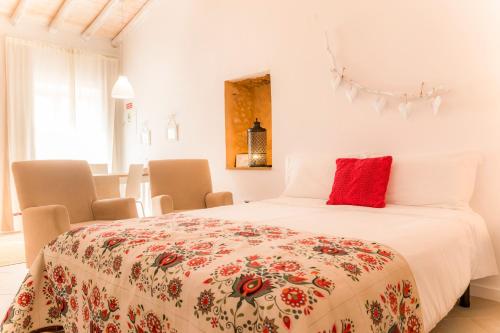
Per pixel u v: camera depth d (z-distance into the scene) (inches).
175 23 176.7
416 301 45.4
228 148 152.8
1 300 89.0
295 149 126.7
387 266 43.9
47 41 195.9
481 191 86.2
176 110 178.9
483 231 75.7
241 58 144.3
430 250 53.6
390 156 90.4
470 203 88.0
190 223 68.4
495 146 83.9
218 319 34.8
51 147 195.3
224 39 151.3
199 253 46.4
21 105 184.1
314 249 47.1
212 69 157.6
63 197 108.4
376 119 104.7
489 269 75.3
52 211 89.8
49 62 194.7
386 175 88.8
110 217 112.0
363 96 107.3
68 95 201.9
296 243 50.5
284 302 32.8
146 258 47.3
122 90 164.2
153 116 194.5
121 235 57.8
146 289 43.9
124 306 46.5
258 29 137.2
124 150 221.3
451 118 90.6
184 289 39.4
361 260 43.3
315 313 32.6
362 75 107.3
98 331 50.5
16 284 100.7
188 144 172.9
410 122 97.9
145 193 209.8
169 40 180.9
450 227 65.7
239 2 144.3
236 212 84.3
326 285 36.0
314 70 119.5
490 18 83.9
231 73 148.9
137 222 70.2
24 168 102.8
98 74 213.5
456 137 89.9
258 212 83.9
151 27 192.7
